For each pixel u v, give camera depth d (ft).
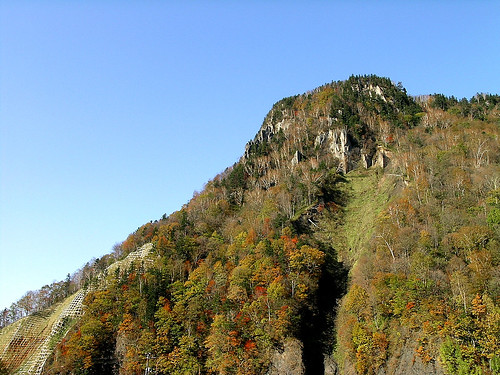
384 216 483.51
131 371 388.57
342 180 637.30
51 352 453.17
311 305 419.33
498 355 298.97
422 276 367.04
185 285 456.45
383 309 377.30
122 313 442.50
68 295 636.48
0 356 486.38
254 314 388.37
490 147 545.03
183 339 393.09
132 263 525.34
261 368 363.56
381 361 352.49
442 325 329.93
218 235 546.26
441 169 516.73
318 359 391.24
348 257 498.28
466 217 422.41
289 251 447.42
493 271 350.23
